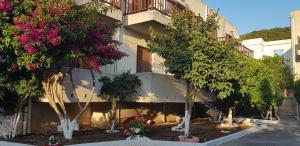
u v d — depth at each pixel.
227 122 22.16
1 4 9.99
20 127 13.41
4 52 10.61
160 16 18.00
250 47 44.31
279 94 27.73
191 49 13.26
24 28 9.74
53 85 12.28
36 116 14.19
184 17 14.20
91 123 17.47
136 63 19.30
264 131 19.53
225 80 13.66
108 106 17.27
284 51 43.75
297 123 25.86
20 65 10.54
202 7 26.19
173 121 22.45
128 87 15.19
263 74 24.36
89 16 10.99
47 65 10.60
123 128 15.22
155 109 21.33
